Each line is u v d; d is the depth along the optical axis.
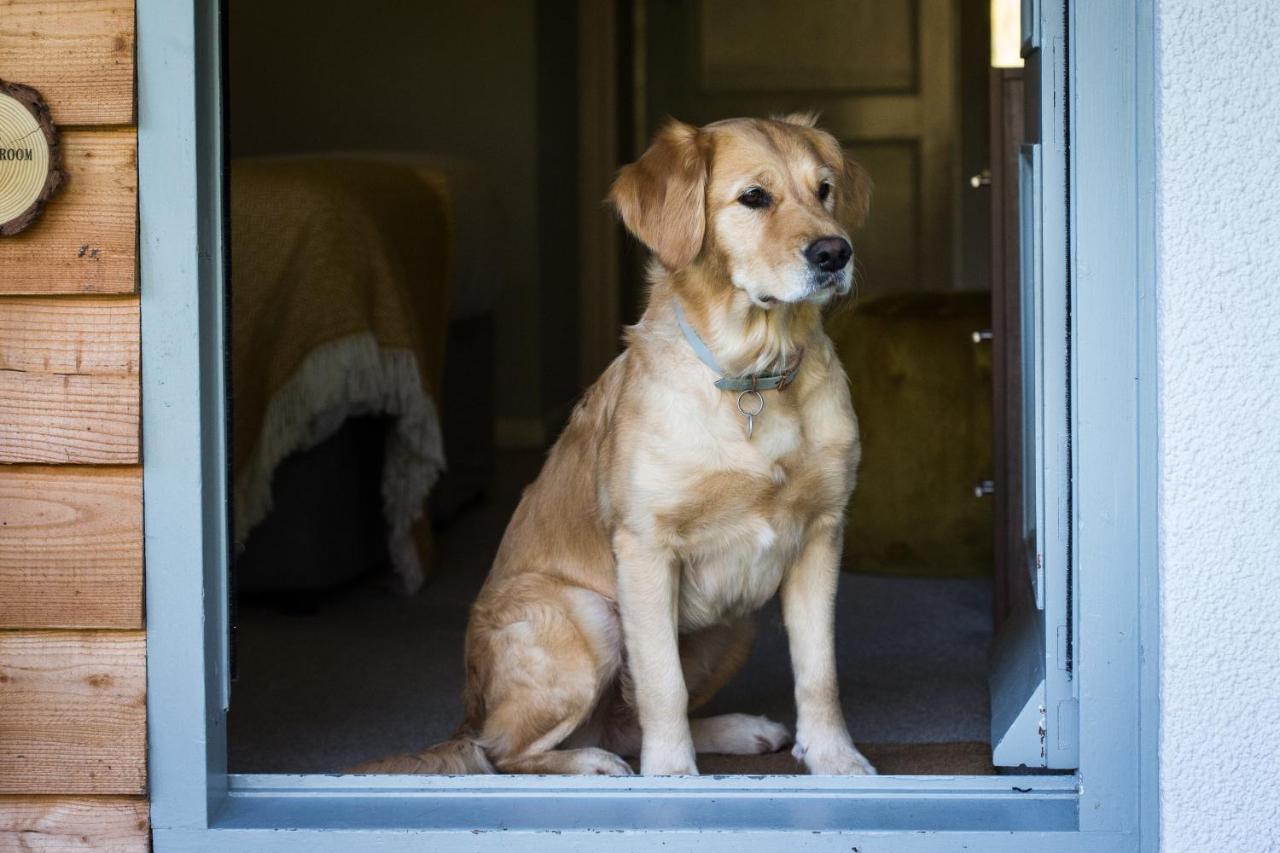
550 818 2.04
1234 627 1.92
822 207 2.32
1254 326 1.89
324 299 3.57
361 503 3.95
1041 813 2.03
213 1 2.02
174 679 2.02
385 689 3.09
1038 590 2.14
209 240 2.03
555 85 6.62
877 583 4.08
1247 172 1.87
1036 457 2.14
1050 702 2.10
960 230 7.04
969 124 6.81
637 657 2.29
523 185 6.32
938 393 4.07
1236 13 1.86
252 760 2.63
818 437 2.32
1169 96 1.88
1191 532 1.92
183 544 2.01
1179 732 1.94
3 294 1.98
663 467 2.25
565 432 2.62
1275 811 1.93
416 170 4.54
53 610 2.01
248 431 3.52
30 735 2.03
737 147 2.31
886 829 1.98
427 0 6.30
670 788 2.11
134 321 1.98
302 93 6.39
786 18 7.11
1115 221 1.95
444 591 4.02
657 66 7.26
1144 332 1.94
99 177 1.97
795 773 2.46
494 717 2.40
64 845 2.04
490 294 5.33
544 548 2.53
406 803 2.10
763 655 3.32
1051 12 2.02
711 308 2.28
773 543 2.34
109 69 1.95
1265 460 1.90
